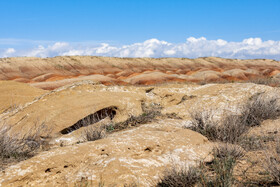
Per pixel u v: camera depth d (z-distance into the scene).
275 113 7.09
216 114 7.30
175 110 8.06
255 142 5.16
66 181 3.38
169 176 3.56
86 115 7.03
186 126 6.50
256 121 6.56
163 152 4.32
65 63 75.19
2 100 8.69
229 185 3.20
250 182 3.46
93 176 3.44
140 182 3.41
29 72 67.06
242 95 8.37
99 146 4.18
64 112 6.99
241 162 4.20
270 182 3.42
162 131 5.21
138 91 9.23
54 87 24.95
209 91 9.21
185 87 10.79
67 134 6.52
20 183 3.29
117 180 3.37
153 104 8.98
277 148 4.42
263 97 7.80
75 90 8.29
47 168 3.56
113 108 7.70
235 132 5.26
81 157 3.87
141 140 4.48
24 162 3.63
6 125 6.21
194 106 8.09
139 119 7.42
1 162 4.55
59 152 3.94
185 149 4.46
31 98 9.16
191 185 3.51
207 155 4.47
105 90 8.75
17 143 5.30
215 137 5.50
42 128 6.26
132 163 3.78
